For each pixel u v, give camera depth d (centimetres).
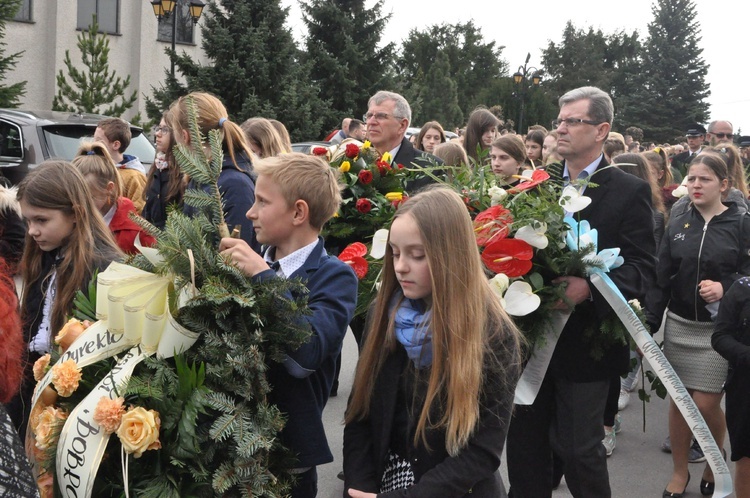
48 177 302
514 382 224
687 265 456
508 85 4056
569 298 325
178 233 221
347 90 2573
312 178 259
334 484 447
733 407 383
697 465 502
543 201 337
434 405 219
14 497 135
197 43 2611
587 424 341
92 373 229
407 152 503
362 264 357
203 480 213
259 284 222
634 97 5766
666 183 741
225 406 212
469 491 226
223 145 347
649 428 572
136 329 217
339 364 589
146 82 2502
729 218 460
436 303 218
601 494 345
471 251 221
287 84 1984
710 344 447
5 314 176
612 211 355
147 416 207
